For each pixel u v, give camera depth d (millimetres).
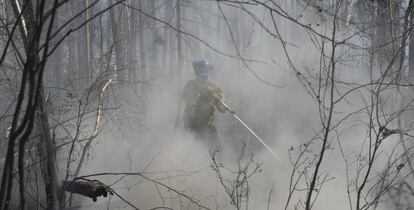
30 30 2605
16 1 2576
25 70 2146
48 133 3303
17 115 2195
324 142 3105
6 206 2270
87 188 3275
